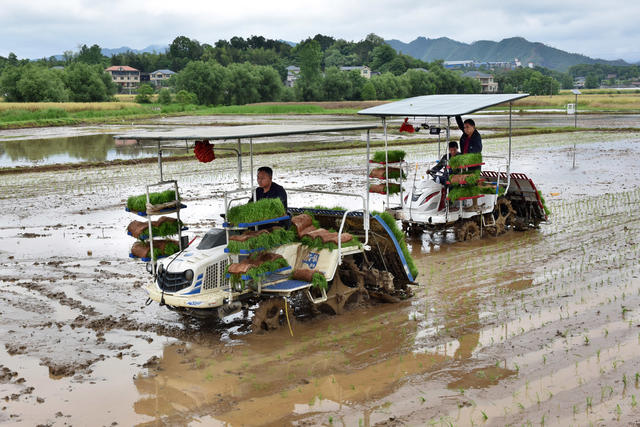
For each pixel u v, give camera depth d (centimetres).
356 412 626
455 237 1399
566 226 1491
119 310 948
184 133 829
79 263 1206
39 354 785
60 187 2228
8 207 1831
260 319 845
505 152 3183
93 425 607
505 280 1068
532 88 16088
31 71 9444
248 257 813
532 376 693
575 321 853
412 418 611
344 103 10294
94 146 3922
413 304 962
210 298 798
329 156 3195
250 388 685
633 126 4875
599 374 689
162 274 833
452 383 685
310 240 883
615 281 1029
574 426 584
